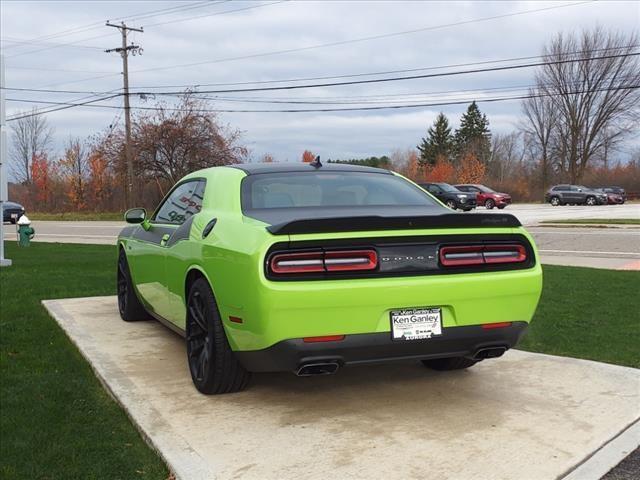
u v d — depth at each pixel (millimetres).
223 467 3143
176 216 5152
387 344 3492
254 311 3408
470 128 99375
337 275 3422
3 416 3953
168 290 4965
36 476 3174
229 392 4227
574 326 6355
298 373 3488
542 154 66750
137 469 3232
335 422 3730
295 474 3068
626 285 9000
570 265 11914
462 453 3295
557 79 61406
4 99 12359
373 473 3076
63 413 3998
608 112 60312
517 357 5180
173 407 3986
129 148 38906
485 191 40062
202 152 42250
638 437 3523
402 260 3531
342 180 4621
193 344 4344
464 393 4266
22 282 9539
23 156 62625
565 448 3357
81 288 8977
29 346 5621
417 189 4820
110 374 4680
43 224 34906
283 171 4633
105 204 50250
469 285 3602
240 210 4094
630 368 4840
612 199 48688
